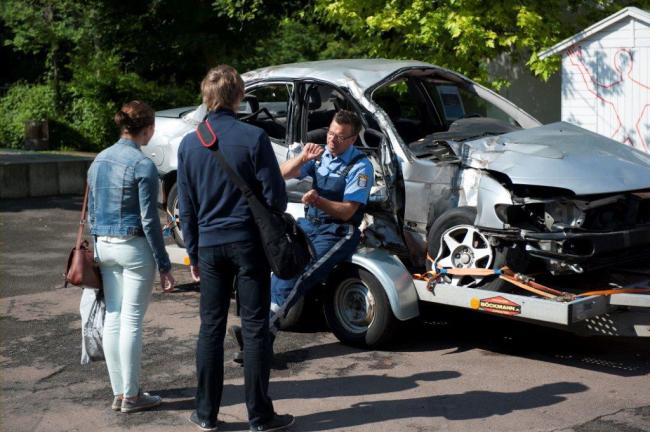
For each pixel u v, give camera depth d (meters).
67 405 4.98
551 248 5.63
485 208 5.84
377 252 6.00
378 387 5.27
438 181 6.31
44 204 12.50
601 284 6.11
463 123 7.11
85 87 18.94
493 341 6.26
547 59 10.25
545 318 5.30
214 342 4.52
